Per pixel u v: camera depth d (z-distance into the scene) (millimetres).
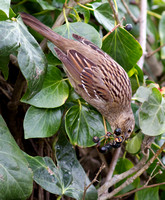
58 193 5980
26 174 5363
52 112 6418
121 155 8594
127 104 7977
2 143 5387
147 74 10633
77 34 6711
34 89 5711
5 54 5344
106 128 7148
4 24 5469
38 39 7609
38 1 7047
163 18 10031
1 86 7867
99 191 6746
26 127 6160
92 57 7473
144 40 8961
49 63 6941
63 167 6352
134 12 10164
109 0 6613
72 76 7020
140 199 7562
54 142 7289
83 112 6816
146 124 6164
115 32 7047
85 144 6660
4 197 5082
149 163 6320
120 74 7617
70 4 6777
